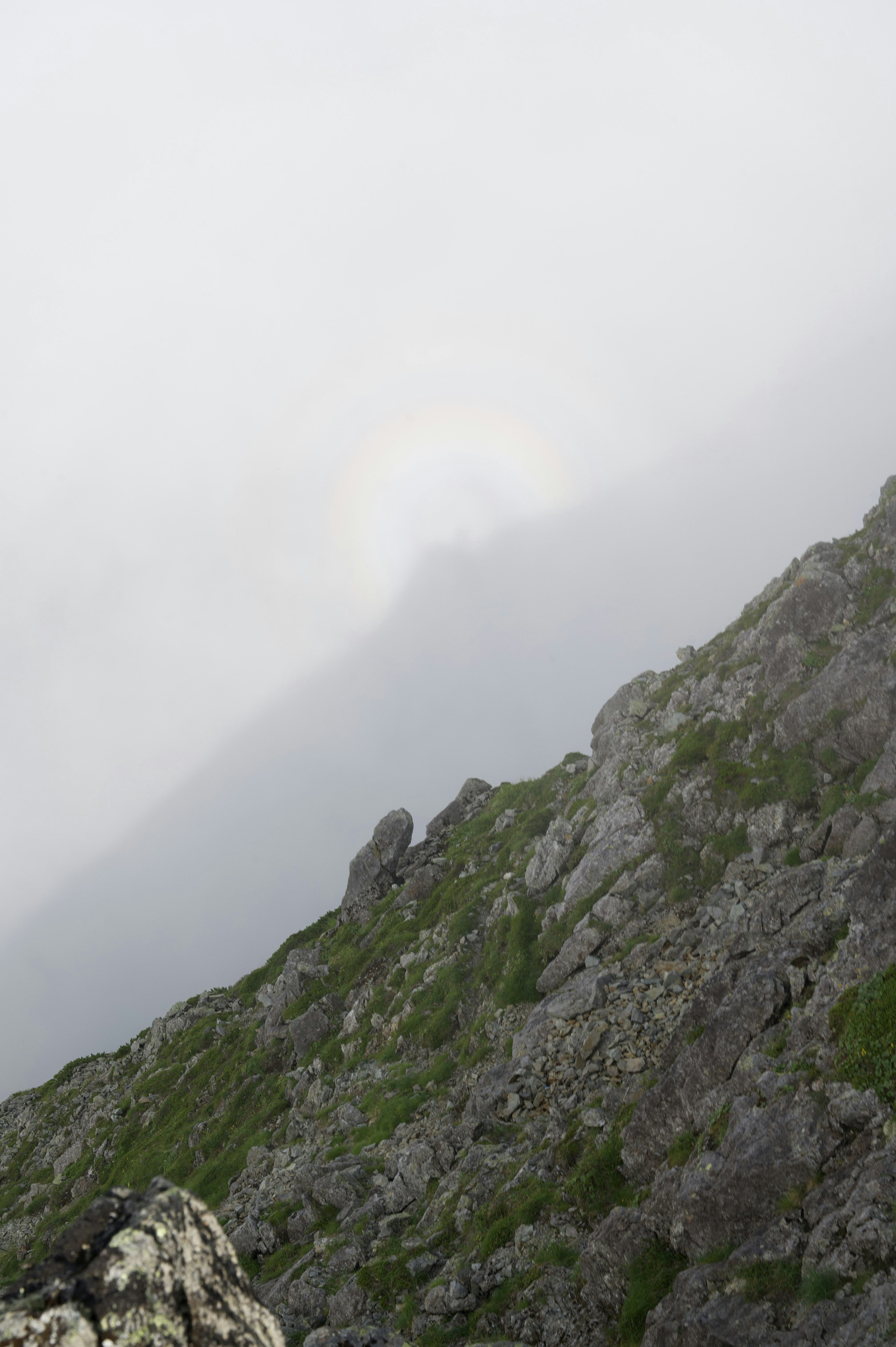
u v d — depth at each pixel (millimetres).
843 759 27406
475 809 57875
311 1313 18547
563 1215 16188
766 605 38125
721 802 29438
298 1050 43031
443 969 37000
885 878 14281
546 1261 15094
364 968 44875
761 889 24719
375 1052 36625
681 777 31750
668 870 28953
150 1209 3857
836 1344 8820
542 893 35250
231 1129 41531
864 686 27406
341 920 54969
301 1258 21359
